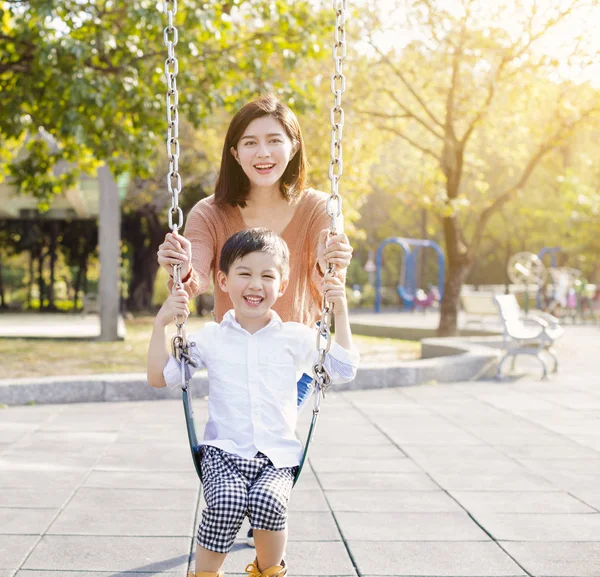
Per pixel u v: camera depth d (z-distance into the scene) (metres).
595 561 3.33
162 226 27.58
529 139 15.58
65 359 11.60
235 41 11.38
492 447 5.68
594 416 7.04
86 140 9.67
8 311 28.23
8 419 6.59
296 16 10.66
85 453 5.30
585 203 25.56
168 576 3.09
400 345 15.04
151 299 28.77
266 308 2.62
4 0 9.83
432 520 3.89
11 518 3.83
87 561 3.25
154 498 4.21
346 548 3.46
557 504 4.21
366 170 14.17
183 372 2.63
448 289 14.54
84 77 9.40
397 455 5.38
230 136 3.01
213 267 3.22
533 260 24.28
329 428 6.34
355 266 42.94
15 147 14.20
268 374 2.65
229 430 2.62
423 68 13.61
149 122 10.41
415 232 44.69
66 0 9.64
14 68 10.48
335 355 2.68
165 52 10.08
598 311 26.47
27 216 25.52
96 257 29.59
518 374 10.16
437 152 15.80
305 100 11.10
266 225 3.14
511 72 12.98
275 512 2.43
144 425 6.37
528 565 3.27
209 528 2.44
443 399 7.98
